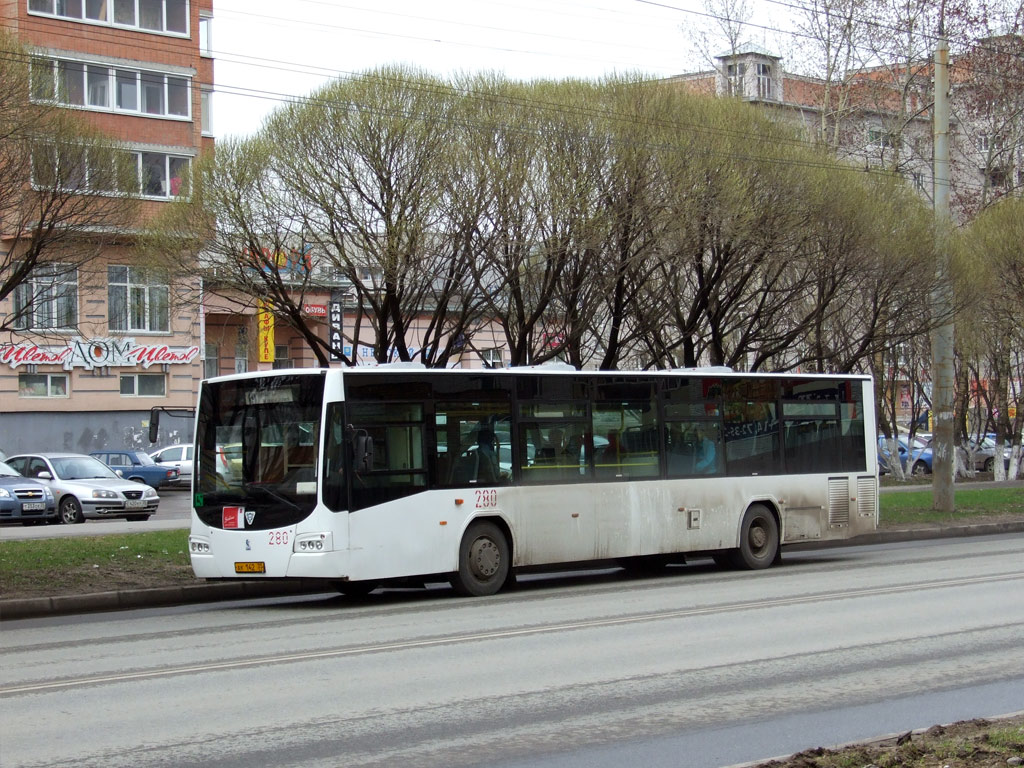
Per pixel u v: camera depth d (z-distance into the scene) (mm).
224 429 15703
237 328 47938
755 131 26156
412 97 23859
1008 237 32656
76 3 40875
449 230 23828
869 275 27359
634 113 24797
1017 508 30562
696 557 20781
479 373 16531
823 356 29469
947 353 29078
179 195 25422
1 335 40188
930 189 42844
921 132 43719
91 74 40938
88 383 42031
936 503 29219
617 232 24328
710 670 9945
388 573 15234
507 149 23938
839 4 38094
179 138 42656
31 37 39781
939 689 9164
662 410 18547
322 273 26047
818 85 40531
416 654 10836
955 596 14836
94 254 20312
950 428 29125
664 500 18328
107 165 19969
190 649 11383
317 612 14664
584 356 32719
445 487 15922
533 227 23875
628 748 7344
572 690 9117
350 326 50250
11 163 18703
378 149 23203
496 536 16438
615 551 17672
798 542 20328
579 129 24188
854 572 18312
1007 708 8508
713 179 24656
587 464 17531
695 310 26594
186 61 42969
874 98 40438
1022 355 49562
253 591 17297
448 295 25188
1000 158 43125
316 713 8320
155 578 16984
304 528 14852
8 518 27453
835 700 8758
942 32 35719
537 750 7285
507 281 24609
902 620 12797
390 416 15562
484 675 9750
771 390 20109
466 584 16094
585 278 25688
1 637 12680
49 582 16297
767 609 13836
